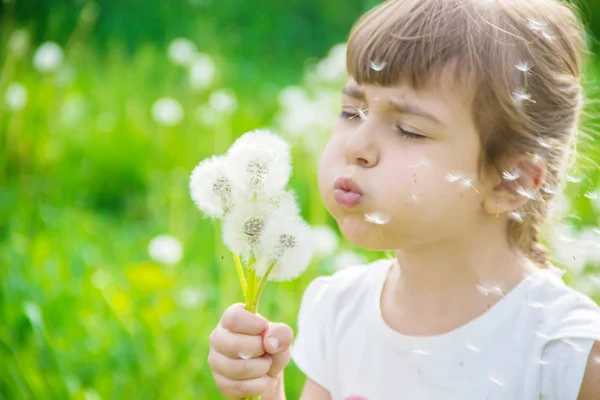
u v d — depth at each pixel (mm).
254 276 1416
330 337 1574
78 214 2844
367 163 1422
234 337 1433
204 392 1953
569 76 1497
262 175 1368
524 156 1447
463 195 1427
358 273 1598
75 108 3301
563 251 1630
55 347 1955
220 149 2736
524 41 1451
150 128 3299
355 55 1441
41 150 3096
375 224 1427
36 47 4121
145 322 2053
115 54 4184
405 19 1435
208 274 2439
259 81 4008
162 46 4547
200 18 4262
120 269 2430
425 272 1483
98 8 4504
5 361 1935
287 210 1386
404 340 1497
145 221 3059
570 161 1558
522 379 1452
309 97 3219
